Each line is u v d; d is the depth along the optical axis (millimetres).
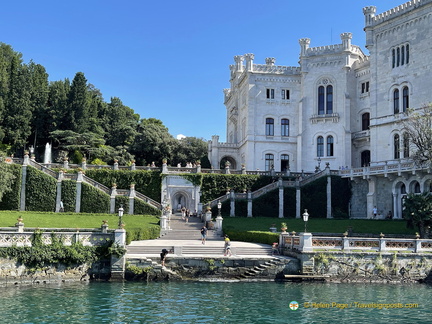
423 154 52031
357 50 79250
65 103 94062
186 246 39938
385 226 53094
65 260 33875
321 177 67562
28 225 43656
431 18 61781
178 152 102562
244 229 51656
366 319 25250
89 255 34562
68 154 92250
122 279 34781
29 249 32656
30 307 25906
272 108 82188
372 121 68688
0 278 31734
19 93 90438
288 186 66188
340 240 38219
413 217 45250
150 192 66062
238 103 92562
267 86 82562
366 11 70062
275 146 81562
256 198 64438
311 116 78875
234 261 36906
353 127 77188
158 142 98875
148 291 30984
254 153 81062
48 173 60438
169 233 51375
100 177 65000
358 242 38375
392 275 37562
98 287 31875
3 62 94312
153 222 53250
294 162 81562
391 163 64875
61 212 56281
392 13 67000
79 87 95312
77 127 93812
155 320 23938
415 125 55562
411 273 37781
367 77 76188
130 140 104625
